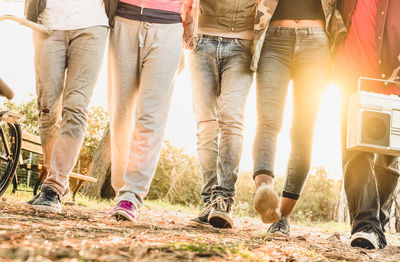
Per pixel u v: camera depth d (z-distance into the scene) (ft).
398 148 9.63
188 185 42.24
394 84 10.35
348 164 10.44
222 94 11.66
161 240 6.58
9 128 11.05
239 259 5.16
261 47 10.99
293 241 9.98
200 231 10.02
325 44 11.01
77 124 10.32
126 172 10.47
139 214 16.35
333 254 8.02
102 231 7.26
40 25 10.01
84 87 10.38
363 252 8.88
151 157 10.49
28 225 6.89
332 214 41.57
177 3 11.00
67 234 6.20
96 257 4.63
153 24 10.67
